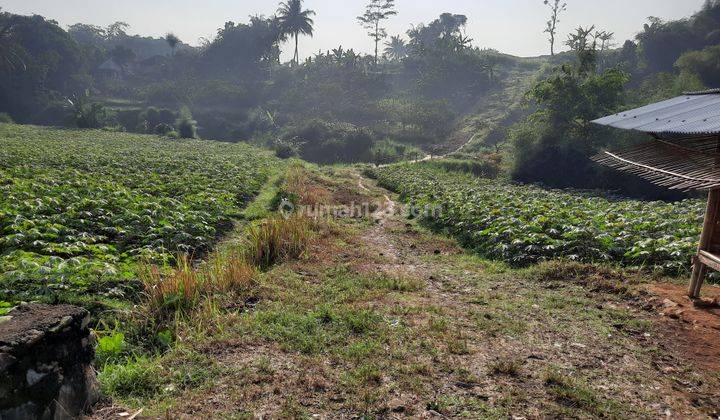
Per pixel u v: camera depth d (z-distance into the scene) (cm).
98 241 1050
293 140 5681
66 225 1080
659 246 1018
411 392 497
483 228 1339
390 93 8494
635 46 8400
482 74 8694
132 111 7269
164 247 1043
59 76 8250
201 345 593
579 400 488
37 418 368
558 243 1075
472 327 680
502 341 635
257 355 575
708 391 521
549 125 4225
